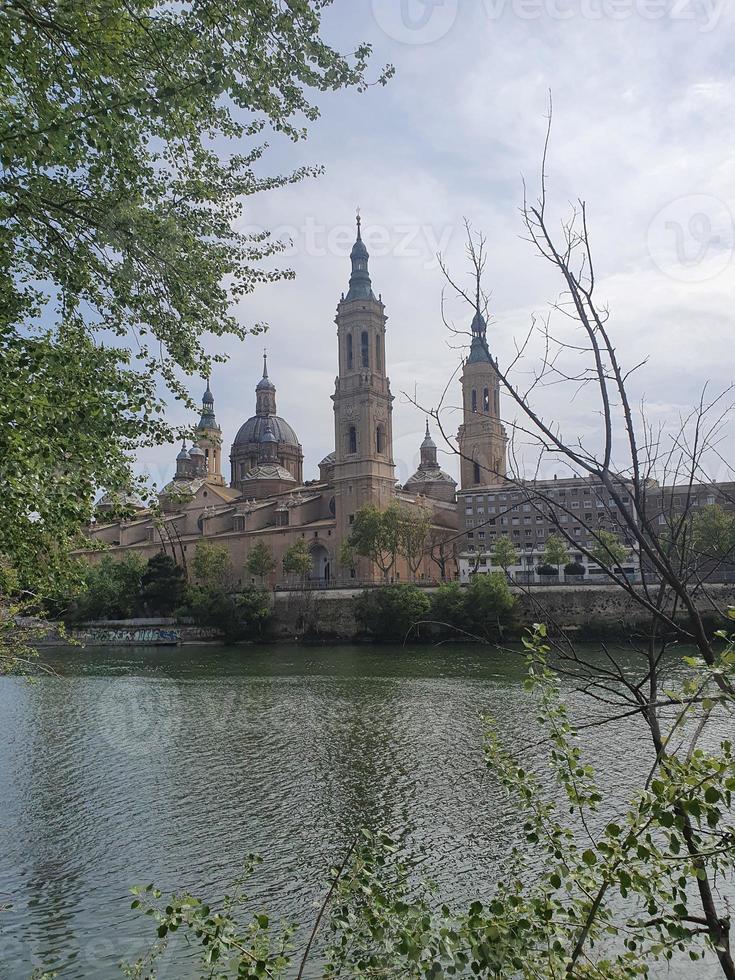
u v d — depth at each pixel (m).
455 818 25.98
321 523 133.38
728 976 6.08
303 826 25.92
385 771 32.47
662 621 6.79
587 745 32.91
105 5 9.50
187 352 13.22
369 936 7.72
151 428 12.45
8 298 11.73
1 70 9.48
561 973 6.65
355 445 133.38
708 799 5.83
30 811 28.16
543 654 7.75
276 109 11.20
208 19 10.23
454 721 42.38
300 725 42.84
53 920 19.42
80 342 13.02
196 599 110.19
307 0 10.30
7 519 11.25
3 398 10.04
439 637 94.88
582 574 91.94
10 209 10.94
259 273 13.95
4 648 17.78
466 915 7.60
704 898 6.32
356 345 135.00
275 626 109.94
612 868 6.57
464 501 123.94
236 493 173.12
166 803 28.91
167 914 7.64
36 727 43.75
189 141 12.58
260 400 189.00
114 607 119.94
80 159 10.83
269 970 7.31
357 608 102.94
